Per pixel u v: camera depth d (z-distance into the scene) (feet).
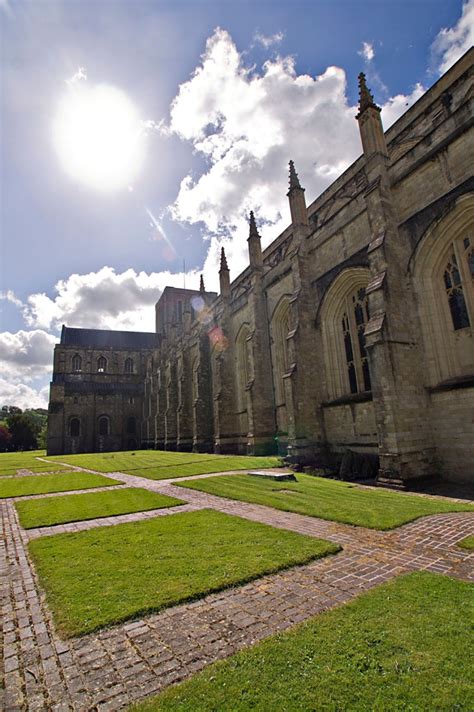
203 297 166.40
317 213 97.04
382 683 11.28
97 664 13.10
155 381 235.81
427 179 54.24
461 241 51.57
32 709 11.03
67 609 16.83
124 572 20.80
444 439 50.65
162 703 10.85
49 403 239.09
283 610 16.25
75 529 31.71
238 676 11.91
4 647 14.39
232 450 118.93
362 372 70.69
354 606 16.12
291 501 38.96
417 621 14.71
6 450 319.06
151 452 162.91
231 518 32.68
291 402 74.43
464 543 23.94
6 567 23.16
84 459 131.44
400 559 21.91
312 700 10.70
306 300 79.77
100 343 302.25
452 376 51.72
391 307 53.88
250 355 103.81
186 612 16.40
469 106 48.93
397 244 57.47
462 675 11.51
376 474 59.11
